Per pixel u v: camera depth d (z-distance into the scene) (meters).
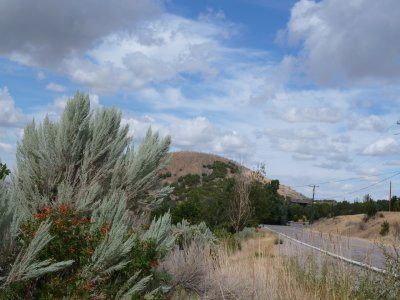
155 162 7.79
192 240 10.31
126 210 7.03
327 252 8.12
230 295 7.67
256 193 33.12
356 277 7.81
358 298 7.25
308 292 7.44
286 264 8.28
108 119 7.62
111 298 5.60
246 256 9.77
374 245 8.96
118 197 7.09
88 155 7.34
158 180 8.03
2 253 5.02
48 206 6.30
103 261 5.54
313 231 9.42
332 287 7.38
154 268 6.60
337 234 8.27
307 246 8.66
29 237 5.10
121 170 7.55
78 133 7.23
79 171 7.26
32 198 6.99
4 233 4.98
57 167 7.13
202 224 13.95
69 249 5.47
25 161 7.22
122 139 7.91
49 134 7.21
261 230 29.33
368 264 7.86
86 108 7.38
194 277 7.75
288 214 78.50
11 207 5.09
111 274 5.89
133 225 7.05
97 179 7.35
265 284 7.89
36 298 5.30
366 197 76.62
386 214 55.62
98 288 5.59
